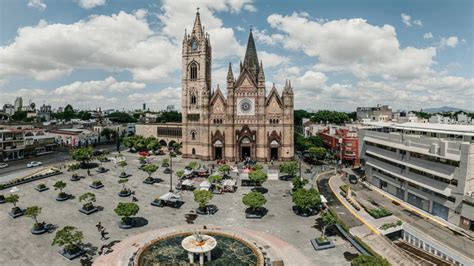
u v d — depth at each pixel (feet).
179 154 504.43
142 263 154.30
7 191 278.67
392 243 180.14
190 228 199.52
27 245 173.88
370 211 230.07
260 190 291.79
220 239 182.29
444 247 173.17
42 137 488.02
